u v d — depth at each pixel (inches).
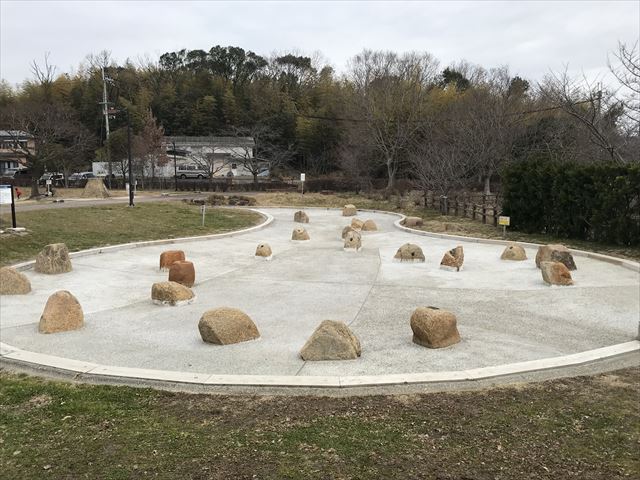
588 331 252.2
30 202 991.0
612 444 135.8
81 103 2351.1
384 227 781.3
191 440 138.5
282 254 522.9
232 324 235.6
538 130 1191.6
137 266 443.2
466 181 1055.6
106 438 140.1
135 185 1572.3
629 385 177.5
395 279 390.3
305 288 361.7
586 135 826.8
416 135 1588.3
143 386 181.3
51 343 236.8
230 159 1932.8
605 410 156.9
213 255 511.5
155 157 1806.1
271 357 214.8
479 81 1913.1
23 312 295.1
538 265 423.8
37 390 176.6
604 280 368.2
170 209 868.0
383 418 152.0
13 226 538.9
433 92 1866.4
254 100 2401.6
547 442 136.9
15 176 1852.9
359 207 1157.1
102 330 258.7
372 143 1592.0
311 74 2667.3
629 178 504.7
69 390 176.2
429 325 224.2
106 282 378.6
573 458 128.7
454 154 1051.9
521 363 196.1
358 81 1909.4
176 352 223.0
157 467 124.3
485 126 1180.5
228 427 146.8
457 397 167.9
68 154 1551.4
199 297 334.3
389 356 214.8
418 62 2097.7
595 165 553.6
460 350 222.8
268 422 149.8
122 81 2554.1
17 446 136.2
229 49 2810.0
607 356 204.2
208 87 2554.1
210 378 182.7
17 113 1542.8
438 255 505.7
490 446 134.8
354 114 1797.5
